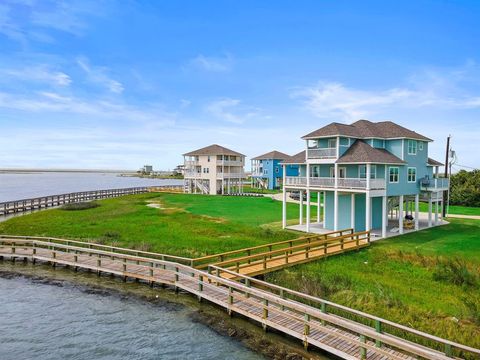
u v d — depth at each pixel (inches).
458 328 473.4
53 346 481.1
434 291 619.5
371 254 866.8
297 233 1159.0
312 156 1184.2
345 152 1153.4
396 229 1215.6
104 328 531.5
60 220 1439.5
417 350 350.0
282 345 467.5
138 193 2829.7
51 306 616.4
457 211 1835.6
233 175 2706.7
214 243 991.0
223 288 609.9
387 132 1225.4
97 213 1647.4
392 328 471.2
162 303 622.8
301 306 459.8
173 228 1218.0
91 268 789.2
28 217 1540.4
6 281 749.9
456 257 808.9
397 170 1148.5
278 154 3257.9
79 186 5103.3
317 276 687.7
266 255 722.8
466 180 2208.4
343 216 1222.3
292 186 1239.5
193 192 2861.7
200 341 487.8
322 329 432.1
